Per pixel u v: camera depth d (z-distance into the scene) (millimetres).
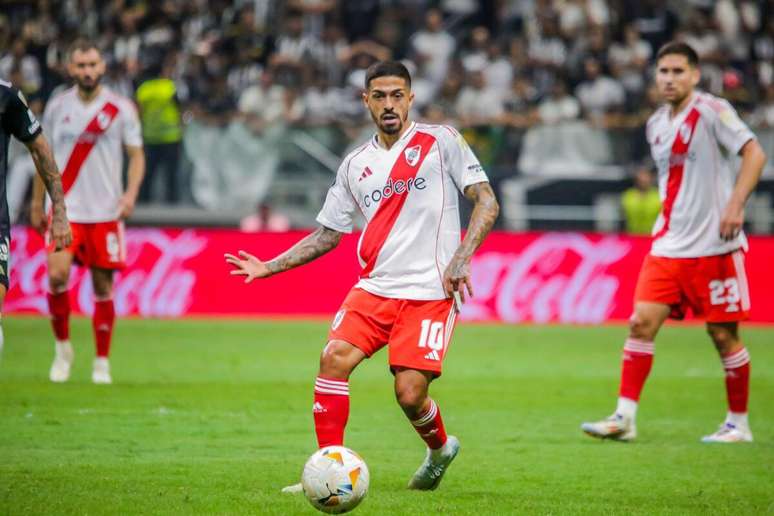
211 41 77188
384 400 36062
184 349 49531
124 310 64938
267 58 78000
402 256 20734
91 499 20328
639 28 80688
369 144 21312
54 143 37844
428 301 20609
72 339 52406
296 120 68500
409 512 19734
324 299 65688
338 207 21391
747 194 28250
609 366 45812
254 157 68375
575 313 64812
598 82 73438
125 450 26047
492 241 65562
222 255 65250
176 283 65125
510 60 78812
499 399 36594
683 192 29641
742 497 21766
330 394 20188
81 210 37688
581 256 65000
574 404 35688
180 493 21062
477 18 85062
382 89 20734
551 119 70562
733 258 29531
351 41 82875
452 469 24547
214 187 68375
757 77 77875
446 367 45156
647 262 30109
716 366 46844
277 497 20766
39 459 24594
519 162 69250
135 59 75750
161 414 31656
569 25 79000
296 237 64688
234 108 73062
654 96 71438
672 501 21312
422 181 20859
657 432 30734
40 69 75312
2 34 78500
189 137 68062
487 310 65375
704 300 29531
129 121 38250
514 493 21906
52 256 37281
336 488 18281
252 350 49594
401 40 82125
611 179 67938
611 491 22266
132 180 38250
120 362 44656
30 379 38500
